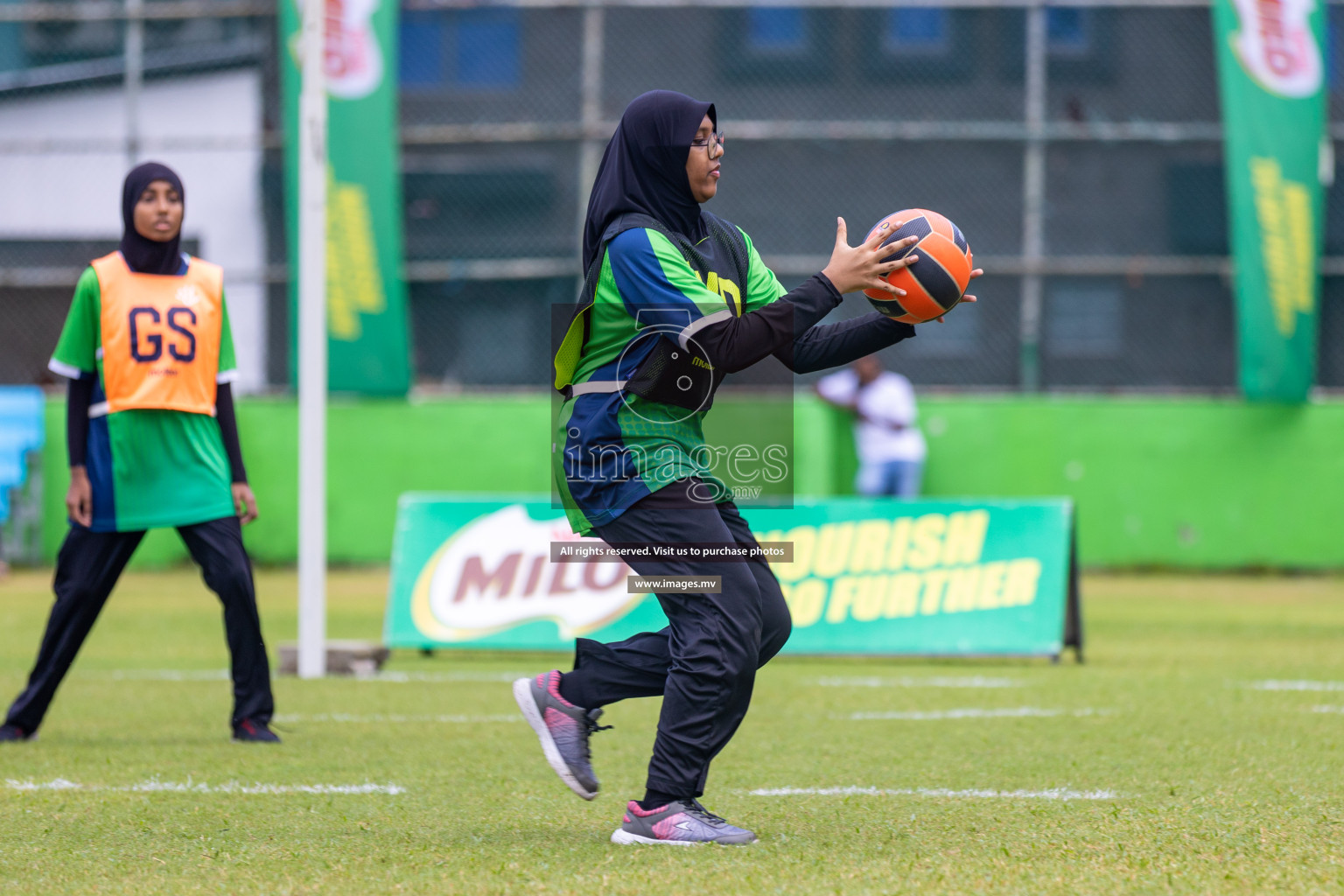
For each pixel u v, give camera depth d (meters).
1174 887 10.20
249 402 48.84
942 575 26.73
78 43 53.47
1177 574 47.78
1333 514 47.28
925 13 52.09
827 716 20.05
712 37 52.75
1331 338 49.53
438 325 50.56
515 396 50.00
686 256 11.52
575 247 50.84
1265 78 45.66
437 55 52.94
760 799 13.97
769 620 11.89
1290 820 12.74
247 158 50.97
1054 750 17.02
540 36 52.88
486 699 21.83
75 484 17.56
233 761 16.42
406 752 17.05
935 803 13.66
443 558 27.25
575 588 26.77
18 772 15.71
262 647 17.94
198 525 17.70
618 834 11.86
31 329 51.50
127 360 17.36
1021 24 51.75
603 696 12.02
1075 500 48.31
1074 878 10.48
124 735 18.50
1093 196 50.78
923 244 11.86
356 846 11.90
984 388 50.22
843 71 52.38
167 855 11.60
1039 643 26.12
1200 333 49.53
